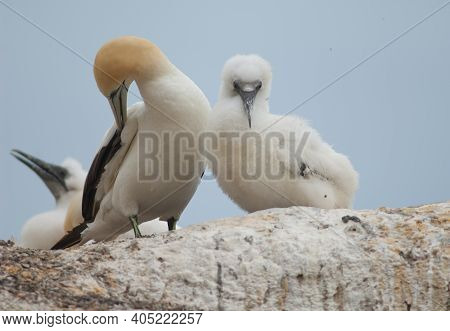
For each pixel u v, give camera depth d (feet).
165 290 48.11
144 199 61.21
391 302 48.98
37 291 46.37
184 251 49.44
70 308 45.39
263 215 52.24
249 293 48.34
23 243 80.53
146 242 50.44
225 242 49.75
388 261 49.49
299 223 51.24
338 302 48.78
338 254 49.37
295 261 48.98
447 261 49.49
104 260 49.24
